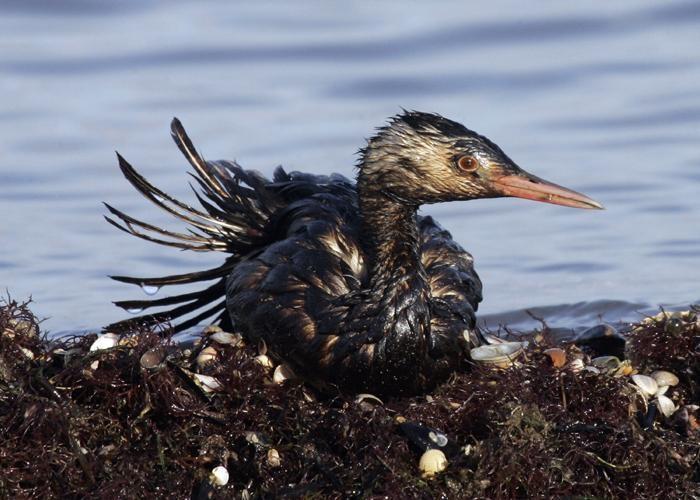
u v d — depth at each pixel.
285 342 12.24
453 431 11.80
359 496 10.88
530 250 20.00
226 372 12.03
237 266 13.20
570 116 24.48
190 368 12.41
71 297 18.23
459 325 12.42
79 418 11.44
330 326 12.06
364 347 12.05
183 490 11.16
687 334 13.41
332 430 11.50
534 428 11.47
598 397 12.17
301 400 11.94
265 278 12.52
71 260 19.42
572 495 11.32
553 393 12.16
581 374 12.27
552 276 19.11
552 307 18.05
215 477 11.23
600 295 18.25
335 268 12.47
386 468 11.02
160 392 11.62
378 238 12.27
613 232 20.48
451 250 13.30
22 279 18.77
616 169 22.34
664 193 21.53
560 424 11.73
